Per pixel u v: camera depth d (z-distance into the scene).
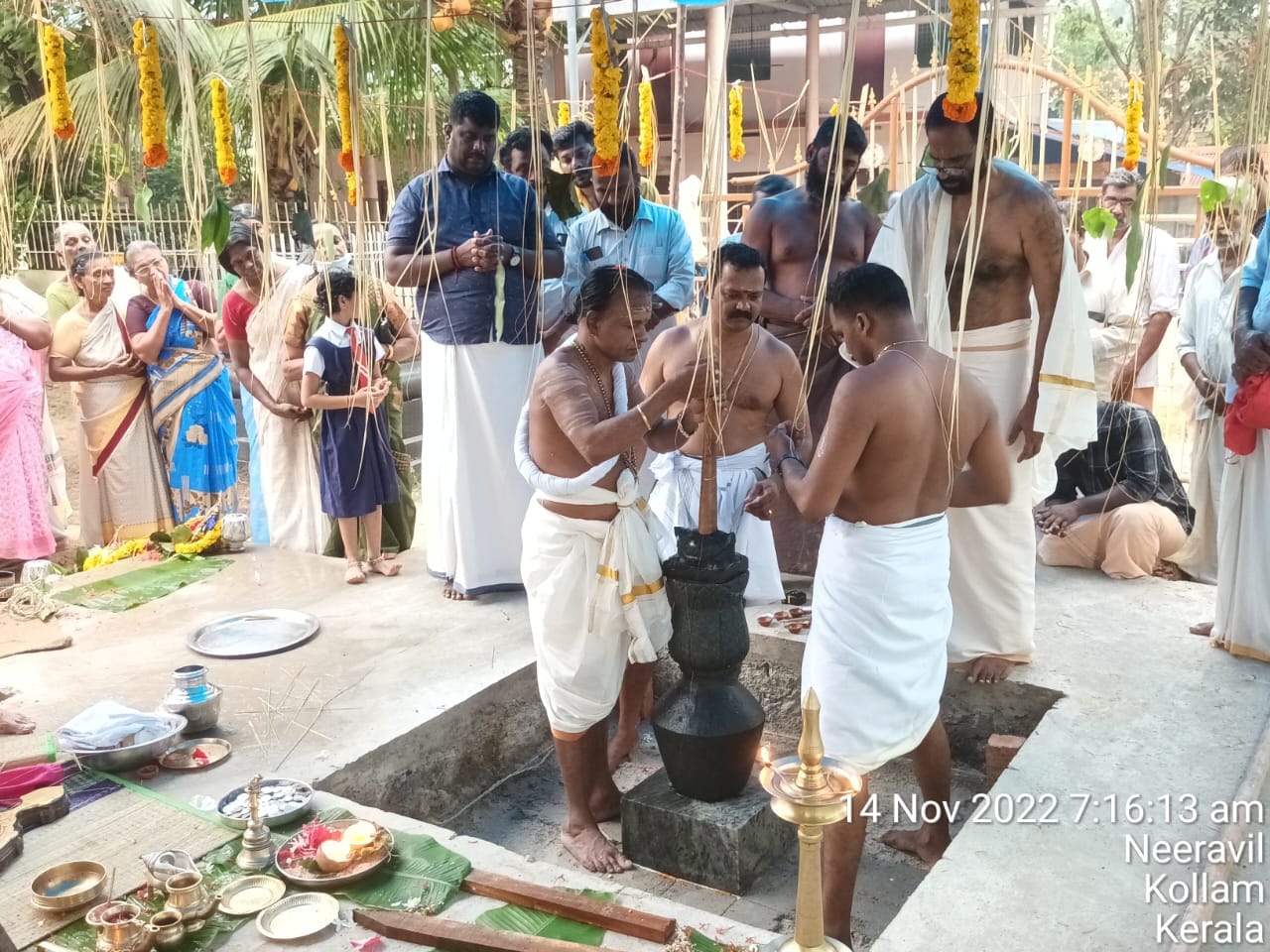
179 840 2.65
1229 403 3.49
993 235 3.14
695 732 3.04
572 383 2.93
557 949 2.20
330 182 3.53
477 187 4.17
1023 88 3.35
